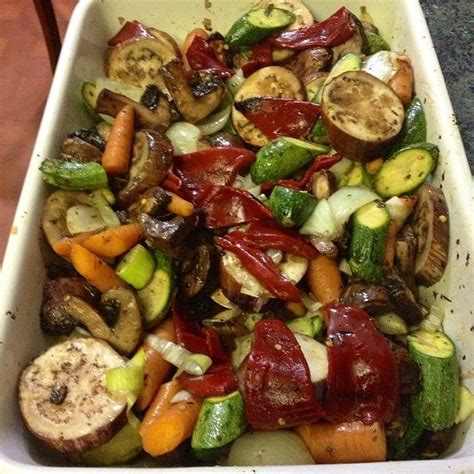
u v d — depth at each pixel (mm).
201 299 433
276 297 416
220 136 507
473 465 318
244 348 410
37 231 425
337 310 391
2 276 394
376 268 420
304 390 360
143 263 427
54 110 476
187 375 391
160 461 379
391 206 444
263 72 518
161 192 436
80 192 451
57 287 416
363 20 567
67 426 356
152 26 576
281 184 462
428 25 550
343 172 472
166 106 503
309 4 565
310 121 493
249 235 434
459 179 424
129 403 368
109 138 472
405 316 414
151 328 423
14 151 700
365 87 471
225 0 563
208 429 363
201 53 550
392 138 457
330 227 434
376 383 366
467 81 512
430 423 378
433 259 425
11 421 360
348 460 364
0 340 370
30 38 795
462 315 404
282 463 359
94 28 550
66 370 379
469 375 389
